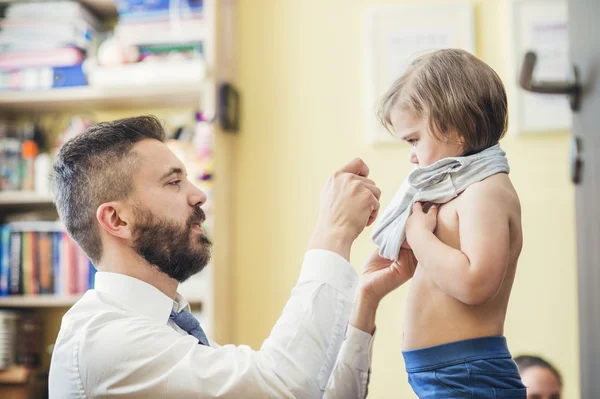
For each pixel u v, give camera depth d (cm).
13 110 263
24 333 245
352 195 121
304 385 108
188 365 111
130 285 127
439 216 111
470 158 110
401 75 118
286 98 245
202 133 229
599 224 131
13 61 244
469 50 233
